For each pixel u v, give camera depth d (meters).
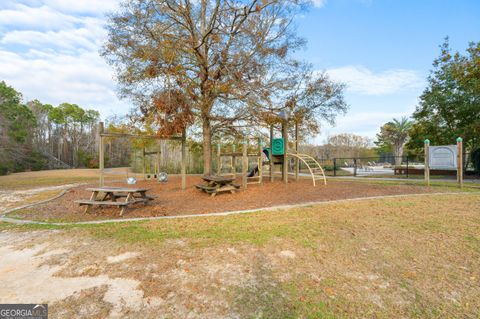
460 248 3.51
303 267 3.03
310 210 5.68
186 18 8.64
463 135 14.55
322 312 2.23
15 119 30.66
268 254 3.36
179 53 9.11
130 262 3.19
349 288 2.59
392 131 34.81
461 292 2.51
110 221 5.09
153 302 2.39
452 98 15.13
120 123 11.82
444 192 8.15
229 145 15.21
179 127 8.70
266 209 5.85
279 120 10.43
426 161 10.10
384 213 5.36
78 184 12.50
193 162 20.72
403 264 3.09
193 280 2.75
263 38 9.68
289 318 2.16
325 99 10.87
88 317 2.19
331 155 38.78
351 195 7.63
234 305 2.34
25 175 19.77
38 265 3.19
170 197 8.17
